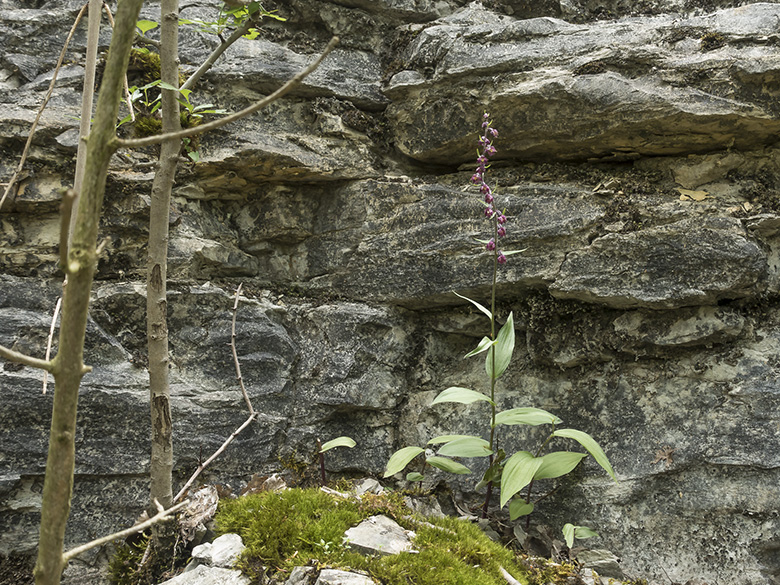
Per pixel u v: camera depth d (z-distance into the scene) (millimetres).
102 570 2992
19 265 3229
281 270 3799
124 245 3383
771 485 2916
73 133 3229
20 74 3377
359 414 3568
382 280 3605
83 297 1138
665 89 3105
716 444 3021
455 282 3449
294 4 3703
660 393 3215
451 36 3551
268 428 3357
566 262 3266
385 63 3852
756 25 3047
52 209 3270
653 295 3104
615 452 3207
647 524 3082
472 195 3484
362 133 3736
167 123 2486
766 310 3135
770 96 2998
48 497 1173
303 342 3586
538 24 3426
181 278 3416
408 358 3688
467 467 3396
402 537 2645
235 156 3459
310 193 3771
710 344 3158
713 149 3291
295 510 2705
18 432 2947
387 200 3619
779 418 2947
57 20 3439
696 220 3078
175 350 3318
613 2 3773
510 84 3379
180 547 2709
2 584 2850
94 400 3084
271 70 3578
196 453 3189
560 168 3576
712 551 2975
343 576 2264
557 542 3129
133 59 3408
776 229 3082
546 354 3457
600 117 3225
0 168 3174
